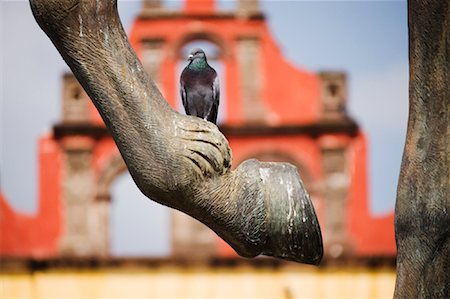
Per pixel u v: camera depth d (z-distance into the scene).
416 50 7.91
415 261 7.77
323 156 43.41
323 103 43.72
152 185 7.74
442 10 7.84
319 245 7.86
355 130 43.44
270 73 44.34
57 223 43.19
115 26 7.81
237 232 7.82
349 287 41.94
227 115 43.81
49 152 43.75
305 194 7.85
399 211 7.87
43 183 43.41
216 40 44.56
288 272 42.06
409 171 7.87
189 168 7.71
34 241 42.84
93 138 43.78
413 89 7.93
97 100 7.77
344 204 43.00
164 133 7.73
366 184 43.06
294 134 43.62
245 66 44.38
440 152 7.80
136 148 7.73
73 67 7.80
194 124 7.77
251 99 44.03
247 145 43.62
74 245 42.88
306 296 41.94
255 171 7.86
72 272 42.53
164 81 44.06
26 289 42.25
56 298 42.22
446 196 7.75
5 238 42.53
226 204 7.77
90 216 43.34
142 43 44.34
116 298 42.22
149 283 42.44
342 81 43.81
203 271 42.38
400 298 7.78
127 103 7.75
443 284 7.67
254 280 42.19
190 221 42.72
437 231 7.73
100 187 43.56
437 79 7.86
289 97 44.03
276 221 7.82
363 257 41.97
